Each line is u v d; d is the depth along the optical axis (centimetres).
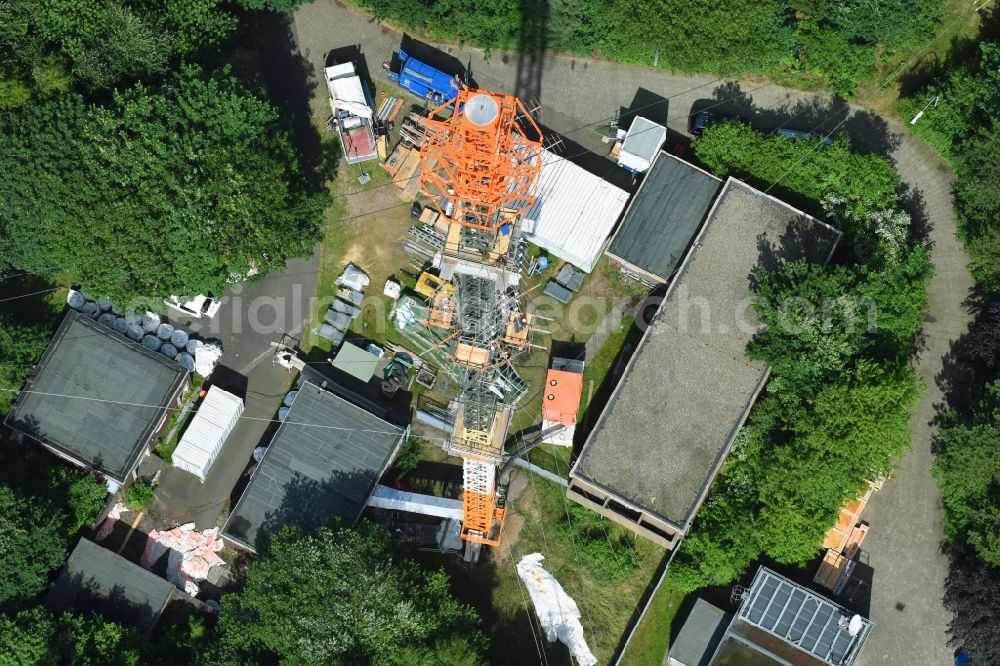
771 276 9650
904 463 10262
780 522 9481
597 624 10081
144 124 9244
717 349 9775
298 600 8950
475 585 10100
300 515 9812
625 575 10094
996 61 10056
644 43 10306
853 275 9406
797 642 9362
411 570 9356
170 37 9712
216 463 10344
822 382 9438
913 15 10106
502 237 7806
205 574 10156
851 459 9350
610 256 10244
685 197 10156
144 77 9750
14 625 9056
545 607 10075
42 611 9212
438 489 10300
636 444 9706
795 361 9388
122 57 9550
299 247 9788
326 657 8762
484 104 6631
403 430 9962
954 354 10362
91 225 9244
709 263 9925
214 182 9219
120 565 9762
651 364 9800
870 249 9900
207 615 9988
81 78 9650
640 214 10169
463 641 8950
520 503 10244
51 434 9950
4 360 9931
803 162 10050
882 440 9269
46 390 9988
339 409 9981
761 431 9738
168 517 10269
